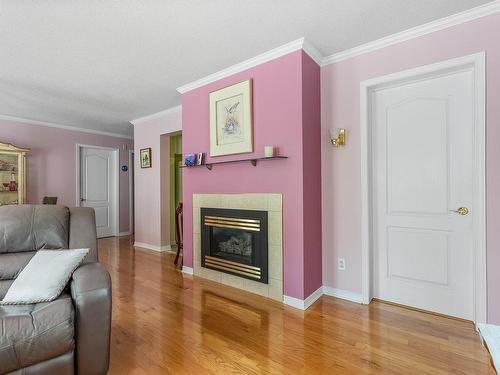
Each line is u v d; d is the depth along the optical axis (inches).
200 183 127.9
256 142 106.9
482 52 77.2
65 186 210.5
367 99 97.0
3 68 111.7
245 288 111.3
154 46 95.6
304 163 95.8
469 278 84.4
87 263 68.8
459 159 85.4
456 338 75.5
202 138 126.5
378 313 90.6
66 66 110.3
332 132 100.6
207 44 94.9
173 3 73.3
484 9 76.0
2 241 70.6
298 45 93.7
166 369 63.6
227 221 115.6
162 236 183.0
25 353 48.6
